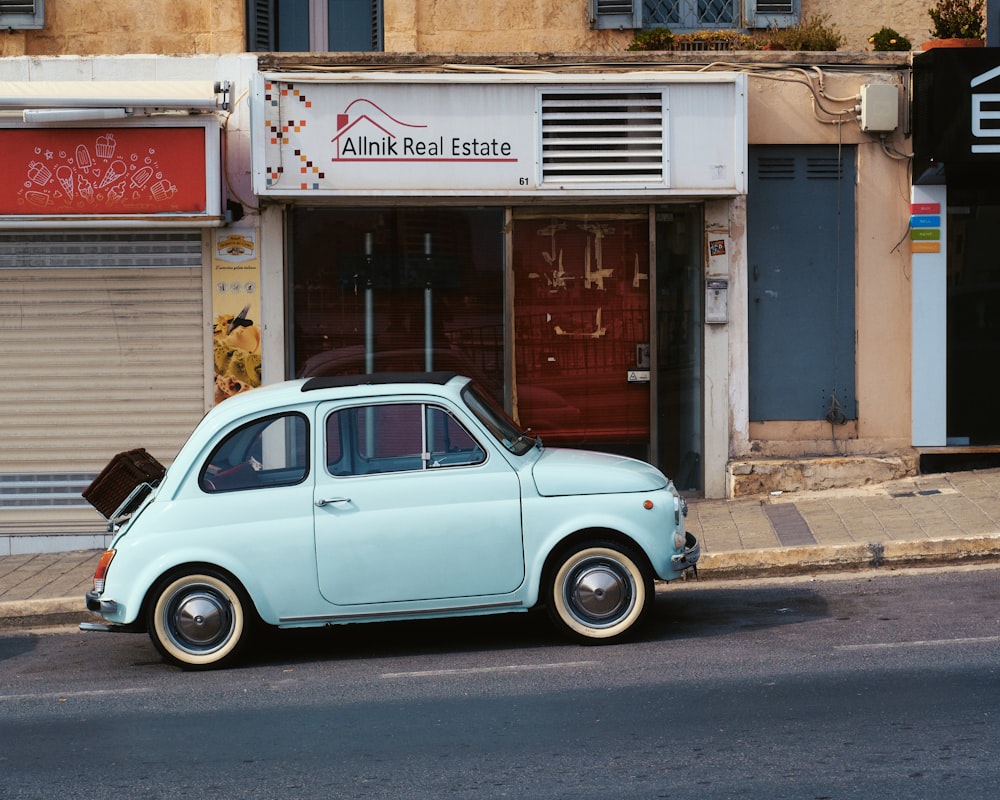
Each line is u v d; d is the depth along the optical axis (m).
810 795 4.96
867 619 7.99
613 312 12.38
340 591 7.57
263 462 7.70
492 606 7.61
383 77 11.31
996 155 11.36
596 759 5.53
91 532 12.09
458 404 7.71
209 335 12.05
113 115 11.25
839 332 12.33
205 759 5.83
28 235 11.91
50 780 5.63
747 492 12.08
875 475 12.04
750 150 12.16
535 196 11.63
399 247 12.27
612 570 7.73
